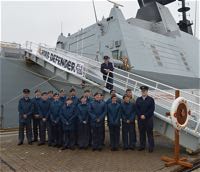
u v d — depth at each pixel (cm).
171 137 725
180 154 704
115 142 746
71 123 753
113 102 750
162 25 1962
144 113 720
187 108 610
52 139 806
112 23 1603
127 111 749
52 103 793
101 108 746
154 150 754
